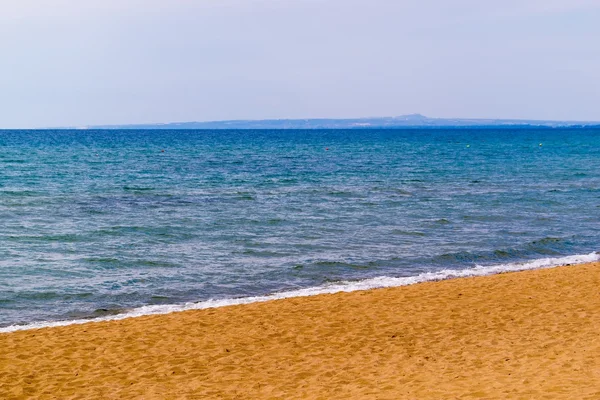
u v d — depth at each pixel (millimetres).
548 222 27062
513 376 9031
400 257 20031
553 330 11547
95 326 12523
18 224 25312
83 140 142500
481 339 11227
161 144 121312
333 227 25562
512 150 95312
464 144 121562
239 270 18344
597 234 24188
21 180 43312
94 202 32500
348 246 21781
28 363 10297
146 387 9266
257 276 17672
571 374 8883
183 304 14875
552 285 15242
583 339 10836
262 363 10281
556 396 7965
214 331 12062
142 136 194125
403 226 25891
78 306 14742
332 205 32250
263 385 9273
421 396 8445
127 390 9164
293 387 9164
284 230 24828
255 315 13148
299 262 19281
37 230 24062
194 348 11062
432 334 11641
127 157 74500
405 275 17734
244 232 24312
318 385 9203
